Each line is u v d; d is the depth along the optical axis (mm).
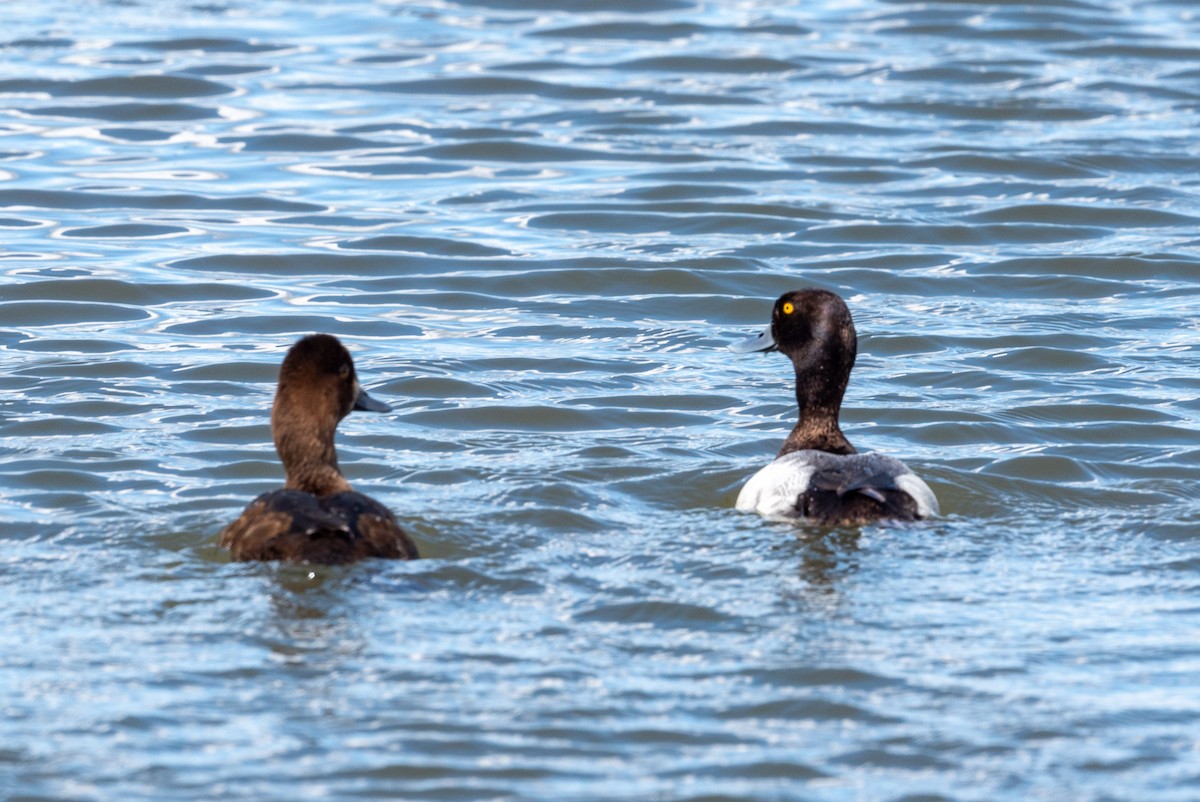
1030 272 21266
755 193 24453
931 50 33125
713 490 13211
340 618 9711
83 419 15047
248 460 13930
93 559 10906
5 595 10133
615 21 35219
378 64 31516
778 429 15430
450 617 9844
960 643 9656
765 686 8984
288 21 34875
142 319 18703
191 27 33875
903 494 11961
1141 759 8203
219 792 7676
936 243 22609
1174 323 19219
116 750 8039
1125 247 22141
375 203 23797
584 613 10000
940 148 26891
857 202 24172
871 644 9594
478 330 18734
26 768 7859
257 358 17234
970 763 8148
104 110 27984
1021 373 17328
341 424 15250
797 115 28594
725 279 20688
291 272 20703
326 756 8031
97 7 35562
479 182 25016
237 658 9133
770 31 34656
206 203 23516
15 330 18156
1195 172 25672
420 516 11984
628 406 16062
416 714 8500
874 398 16453
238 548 10625
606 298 20156
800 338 13398
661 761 8109
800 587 10547
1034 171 25688
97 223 22422
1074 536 11906
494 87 30234
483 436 14984
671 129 27812
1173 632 9906
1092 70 31688
